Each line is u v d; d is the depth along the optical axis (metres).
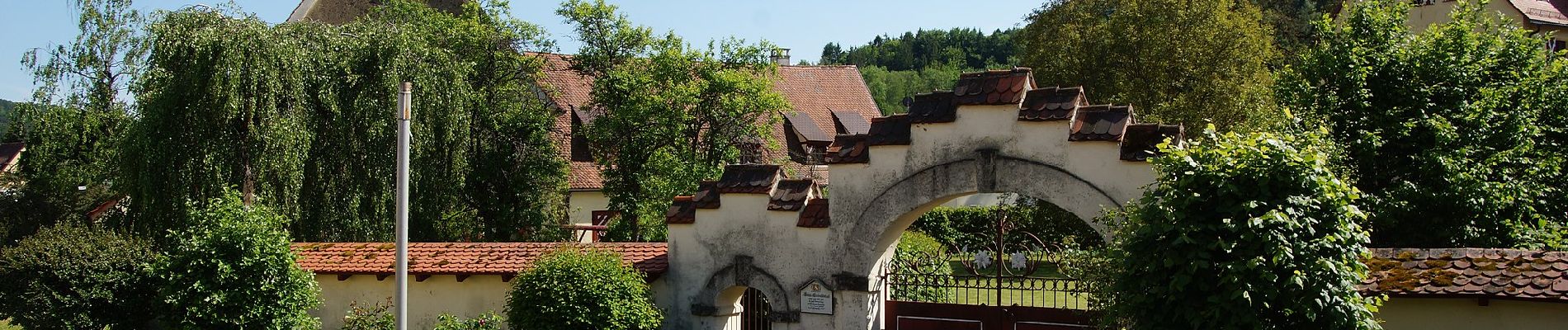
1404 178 17.34
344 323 17.81
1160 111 33.00
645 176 25.92
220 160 21.45
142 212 21.84
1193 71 33.88
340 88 22.94
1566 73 18.75
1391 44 18.64
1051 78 35.75
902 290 19.61
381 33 23.59
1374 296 12.55
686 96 25.75
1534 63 18.83
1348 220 11.54
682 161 25.73
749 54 27.64
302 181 22.17
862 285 15.73
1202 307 11.60
